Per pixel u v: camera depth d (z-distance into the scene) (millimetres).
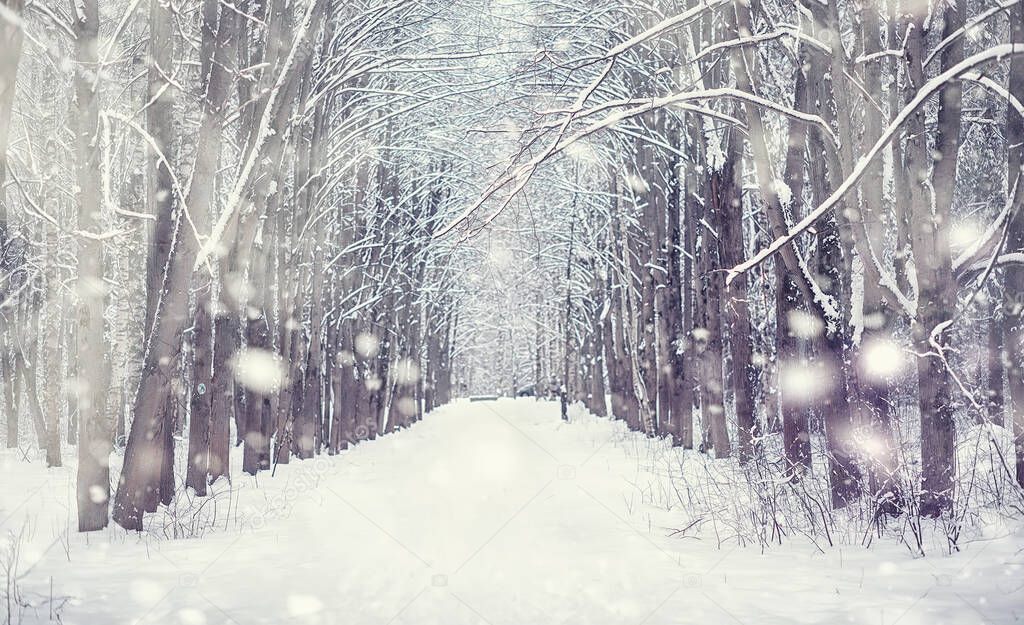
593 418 48781
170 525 12719
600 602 7566
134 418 12602
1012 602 6680
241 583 8625
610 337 45156
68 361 33344
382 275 37875
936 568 8180
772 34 10430
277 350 27281
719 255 23234
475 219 8695
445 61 26375
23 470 21750
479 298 80125
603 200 37656
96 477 12242
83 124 12516
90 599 7871
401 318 44875
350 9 23891
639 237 33812
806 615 6824
